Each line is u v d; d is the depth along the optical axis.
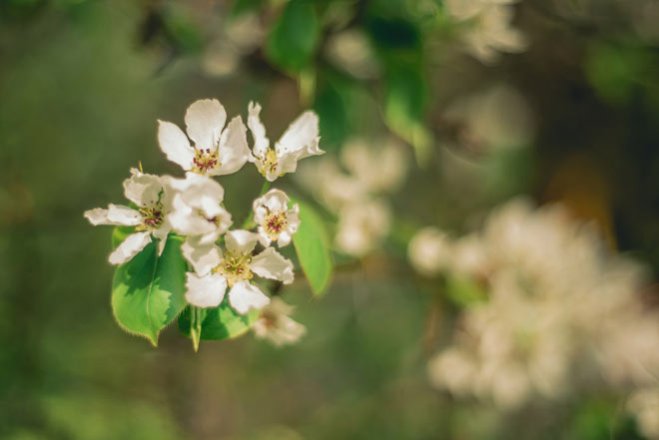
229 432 1.17
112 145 1.21
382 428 1.18
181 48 0.73
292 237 0.54
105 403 0.97
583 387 0.86
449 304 0.80
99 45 1.09
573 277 0.81
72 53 1.12
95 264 1.13
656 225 1.29
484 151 0.83
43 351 1.00
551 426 1.01
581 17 0.90
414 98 0.66
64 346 1.03
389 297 1.22
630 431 0.84
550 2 0.90
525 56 1.19
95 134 1.20
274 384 1.22
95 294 1.12
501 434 1.07
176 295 0.50
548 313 0.79
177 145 0.51
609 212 1.32
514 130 1.25
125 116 1.20
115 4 0.76
